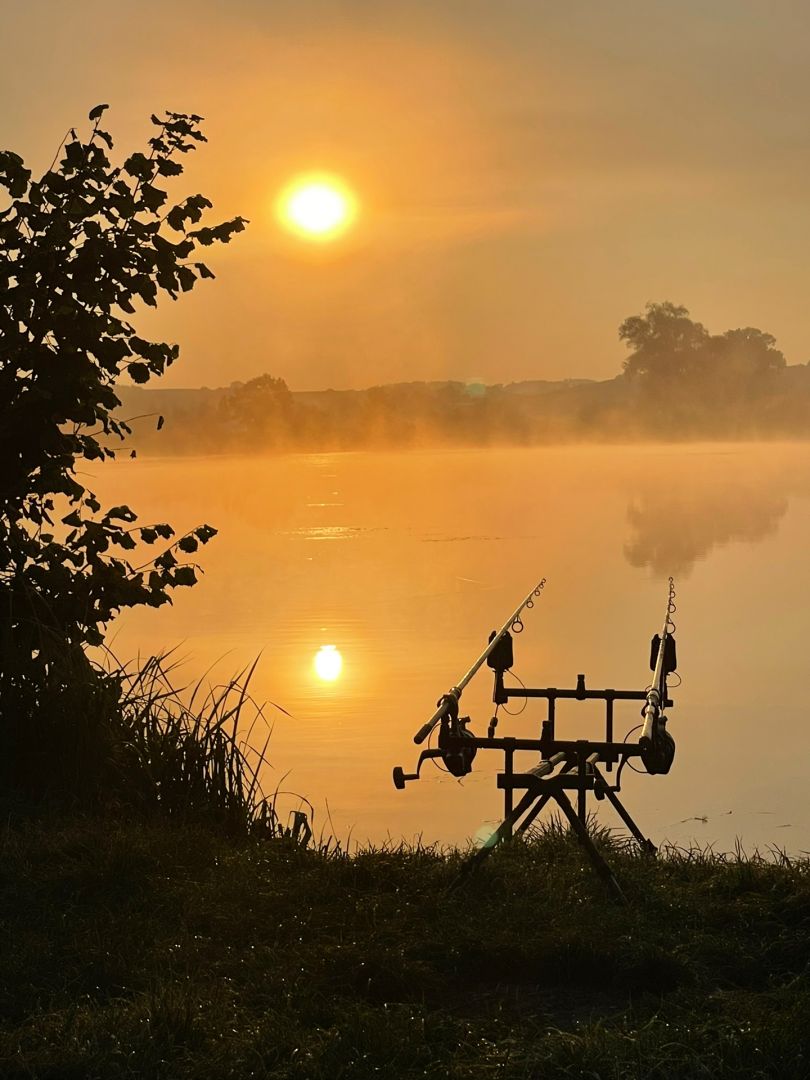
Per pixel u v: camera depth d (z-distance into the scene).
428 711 18.88
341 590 35.78
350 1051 5.18
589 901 6.77
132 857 7.30
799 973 5.97
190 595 34.56
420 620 29.50
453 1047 5.32
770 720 18.73
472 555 46.38
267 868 7.38
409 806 13.39
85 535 9.97
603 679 22.16
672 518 65.19
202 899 6.82
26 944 6.16
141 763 9.05
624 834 12.41
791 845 11.97
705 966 6.04
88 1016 5.42
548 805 13.52
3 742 9.00
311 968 5.99
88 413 9.78
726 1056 5.10
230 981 5.89
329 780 14.55
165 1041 5.25
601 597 34.22
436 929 6.40
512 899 6.79
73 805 8.58
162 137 9.99
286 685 21.03
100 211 9.82
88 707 9.16
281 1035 5.32
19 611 9.73
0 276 9.65
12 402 9.83
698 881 7.31
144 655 24.12
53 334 9.70
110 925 6.48
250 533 57.03
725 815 13.34
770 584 37.16
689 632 27.95
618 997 5.84
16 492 9.90
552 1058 5.09
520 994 5.88
